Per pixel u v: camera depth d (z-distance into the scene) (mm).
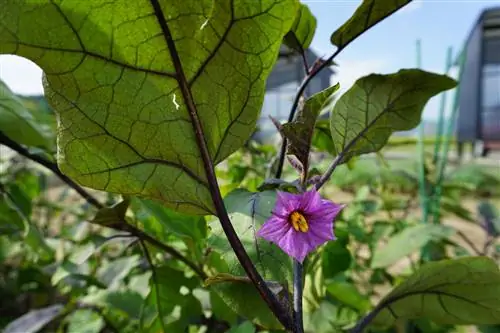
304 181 168
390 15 167
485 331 305
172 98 133
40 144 279
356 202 554
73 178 131
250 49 133
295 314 152
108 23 118
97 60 122
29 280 471
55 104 124
